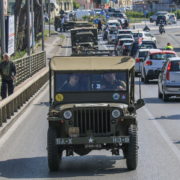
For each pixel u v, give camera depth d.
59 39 142.12
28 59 58.00
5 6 57.97
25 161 23.25
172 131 30.53
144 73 60.38
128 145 20.67
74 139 20.56
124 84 22.09
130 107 21.23
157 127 32.06
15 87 46.16
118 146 21.12
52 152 20.66
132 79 22.44
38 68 67.69
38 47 119.06
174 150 25.03
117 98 21.95
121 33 124.00
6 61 38.28
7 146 26.97
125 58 22.58
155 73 59.72
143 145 26.44
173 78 44.66
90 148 20.64
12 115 36.16
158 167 21.55
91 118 20.72
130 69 22.44
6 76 38.34
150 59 60.00
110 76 22.16
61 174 20.58
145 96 49.03
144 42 81.56
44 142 27.84
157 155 23.95
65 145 21.05
